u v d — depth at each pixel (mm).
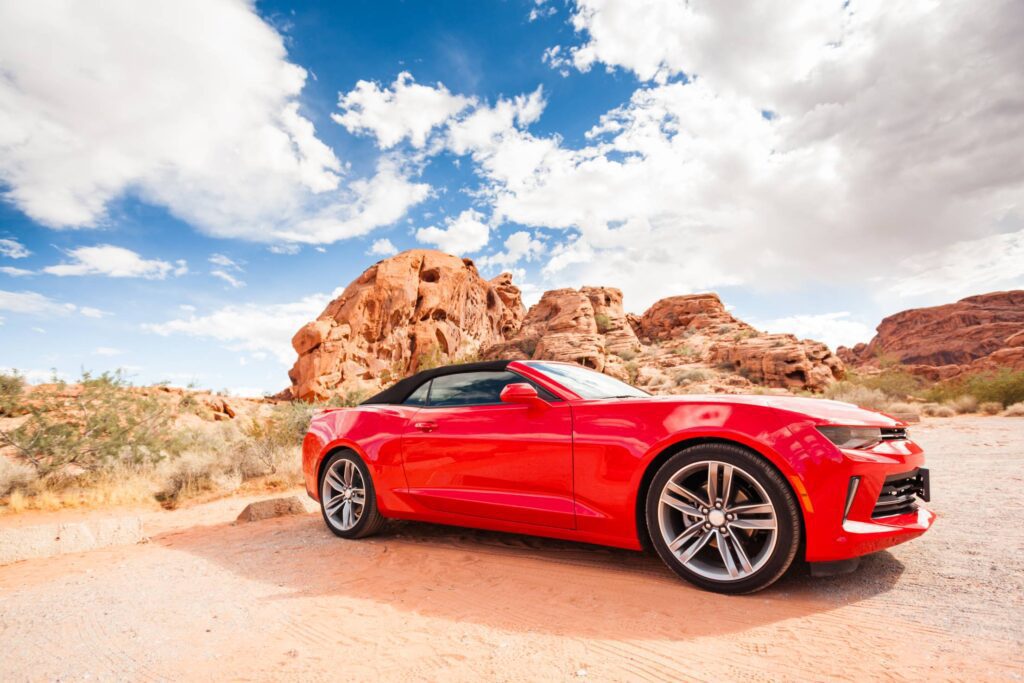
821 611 2461
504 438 3539
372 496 4281
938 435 10477
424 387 4344
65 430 8094
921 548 3252
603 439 3150
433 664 2141
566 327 38969
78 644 2492
